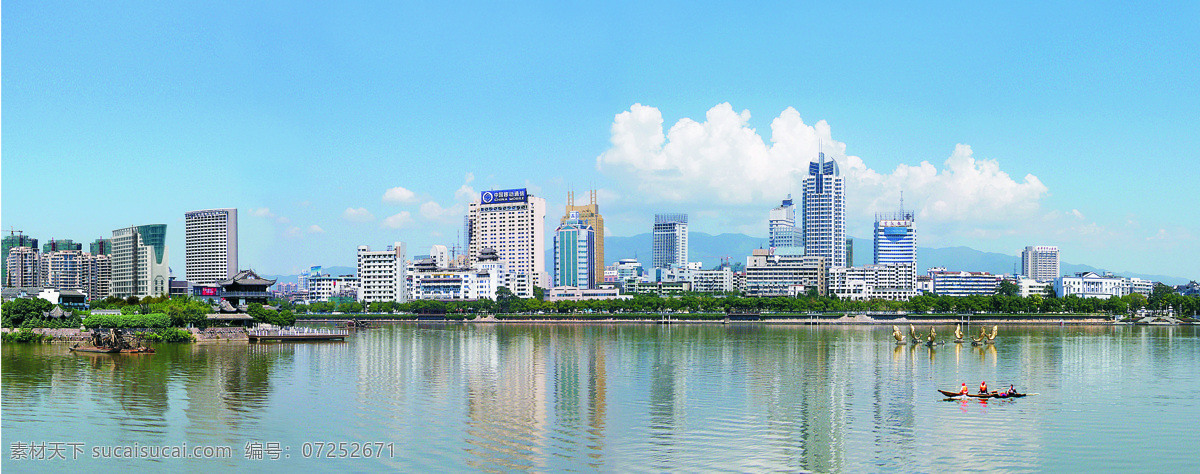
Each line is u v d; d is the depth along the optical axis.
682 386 182.38
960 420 143.62
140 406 152.12
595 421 141.75
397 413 148.12
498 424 139.00
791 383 187.38
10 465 113.75
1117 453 121.88
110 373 193.88
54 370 198.12
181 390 170.50
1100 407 156.25
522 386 181.38
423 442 126.44
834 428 137.25
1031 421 142.88
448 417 144.75
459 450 121.88
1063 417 146.62
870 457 119.44
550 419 143.38
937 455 120.81
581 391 174.50
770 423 140.62
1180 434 133.25
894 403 160.25
